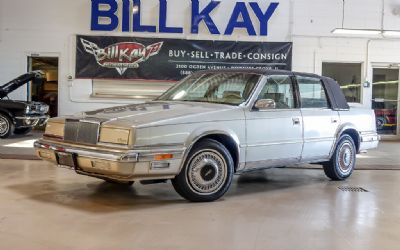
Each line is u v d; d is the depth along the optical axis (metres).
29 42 14.70
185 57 14.64
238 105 5.93
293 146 6.44
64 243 3.95
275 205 5.57
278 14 14.71
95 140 5.20
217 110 5.68
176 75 14.68
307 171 8.34
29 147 10.48
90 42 14.59
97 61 14.61
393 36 14.88
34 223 4.52
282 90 6.49
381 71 15.16
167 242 4.05
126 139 4.98
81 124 5.36
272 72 6.42
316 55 14.82
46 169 7.62
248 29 14.63
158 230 4.40
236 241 4.12
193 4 14.52
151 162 5.05
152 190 6.20
